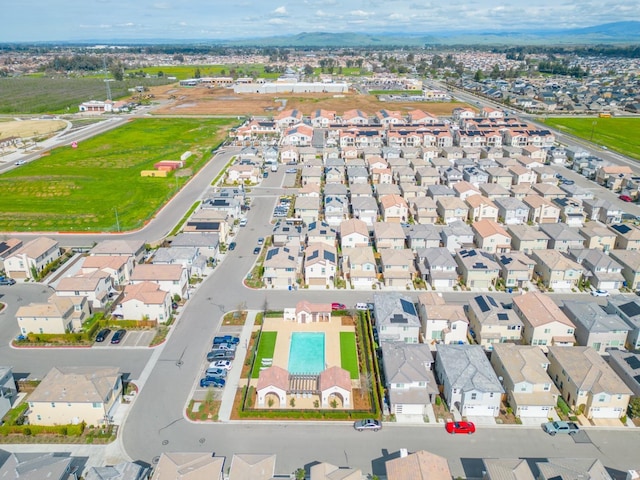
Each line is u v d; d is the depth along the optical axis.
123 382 69.81
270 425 62.94
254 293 94.44
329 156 186.25
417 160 170.88
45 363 74.50
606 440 60.62
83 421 62.12
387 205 126.62
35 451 58.19
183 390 68.69
